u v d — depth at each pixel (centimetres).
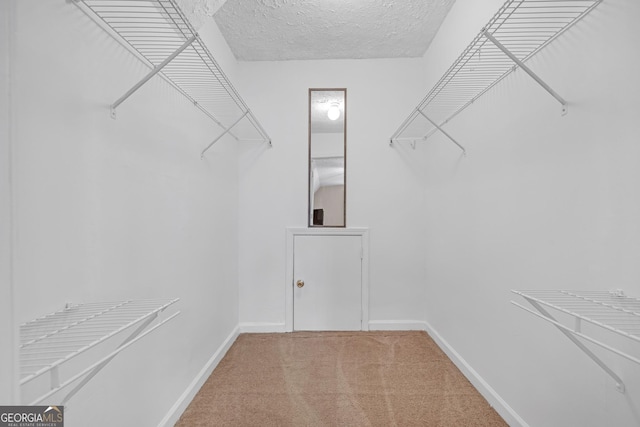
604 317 84
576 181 104
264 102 272
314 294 271
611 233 92
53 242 81
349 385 181
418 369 199
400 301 272
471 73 162
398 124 271
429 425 146
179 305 156
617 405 90
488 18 154
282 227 272
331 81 271
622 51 87
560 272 112
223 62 233
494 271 157
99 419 98
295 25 222
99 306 93
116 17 102
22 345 63
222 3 192
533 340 127
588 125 99
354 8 204
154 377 131
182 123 160
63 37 84
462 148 192
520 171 135
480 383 170
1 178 41
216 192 213
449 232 216
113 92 106
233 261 254
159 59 135
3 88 42
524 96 132
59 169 83
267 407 161
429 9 205
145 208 125
